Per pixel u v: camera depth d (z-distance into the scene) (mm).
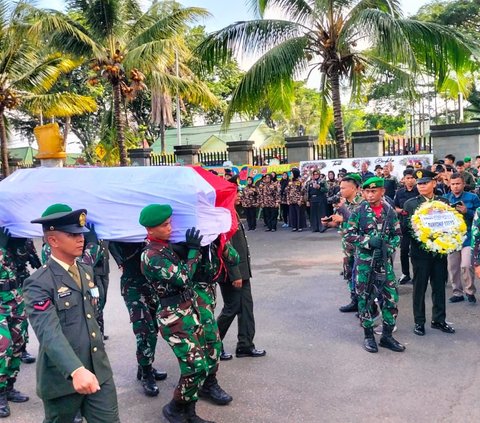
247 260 5602
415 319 6172
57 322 2994
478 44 14906
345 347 5848
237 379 5102
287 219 17062
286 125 50094
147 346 4898
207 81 38500
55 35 17688
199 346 4164
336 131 17062
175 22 18484
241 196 16672
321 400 4602
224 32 15906
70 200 4645
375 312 5738
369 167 16047
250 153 19438
